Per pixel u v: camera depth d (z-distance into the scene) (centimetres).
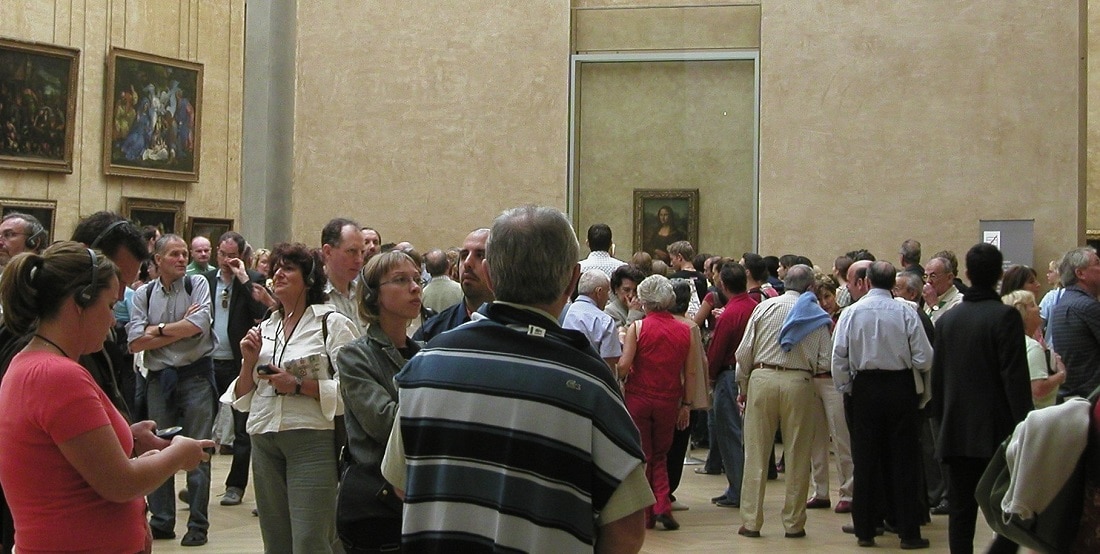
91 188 1914
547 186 1648
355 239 641
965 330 642
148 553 343
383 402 421
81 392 308
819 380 938
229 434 1022
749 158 1627
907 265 1094
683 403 860
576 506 265
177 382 762
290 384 518
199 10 2111
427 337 522
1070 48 1524
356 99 1698
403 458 297
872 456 791
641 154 1655
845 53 1573
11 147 1781
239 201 2200
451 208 1667
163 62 2009
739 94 1633
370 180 1688
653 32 1658
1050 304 916
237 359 950
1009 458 306
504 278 286
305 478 521
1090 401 298
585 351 280
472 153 1667
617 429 270
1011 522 300
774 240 1581
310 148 1705
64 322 322
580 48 1675
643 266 1120
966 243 1538
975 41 1545
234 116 2188
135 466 317
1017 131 1532
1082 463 294
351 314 637
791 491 826
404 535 273
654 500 274
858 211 1562
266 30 1488
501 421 270
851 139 1567
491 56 1669
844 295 1149
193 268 985
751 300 948
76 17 1888
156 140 2003
